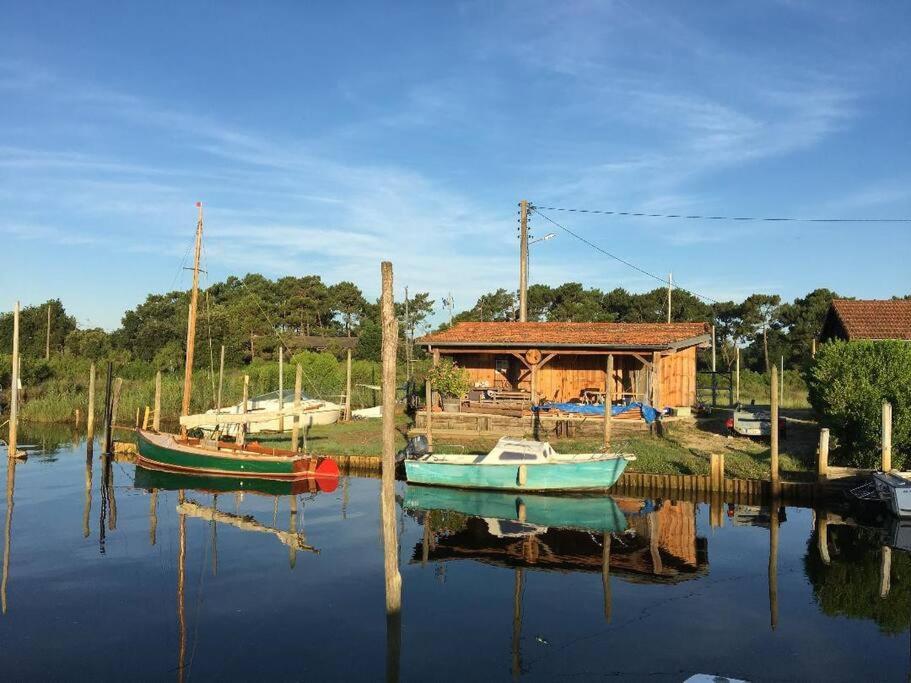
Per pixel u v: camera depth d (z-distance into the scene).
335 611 12.45
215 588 13.70
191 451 25.80
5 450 31.98
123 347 69.62
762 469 21.81
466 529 17.97
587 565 14.97
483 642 11.08
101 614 12.43
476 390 30.84
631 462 22.92
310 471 24.84
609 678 9.86
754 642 11.02
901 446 20.55
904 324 28.03
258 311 69.62
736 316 76.81
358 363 49.31
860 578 14.04
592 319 74.50
